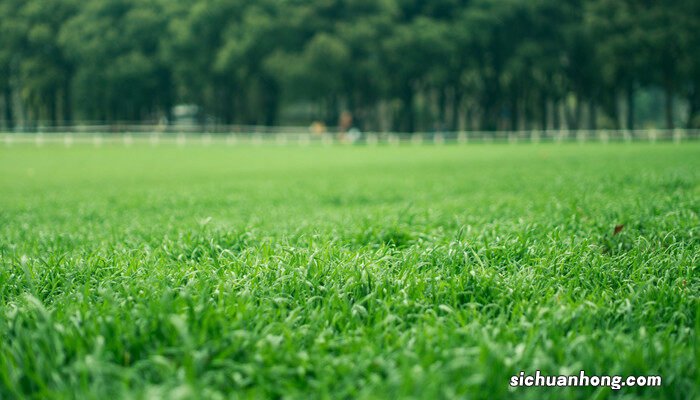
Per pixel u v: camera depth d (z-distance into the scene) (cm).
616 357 324
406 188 1588
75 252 676
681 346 340
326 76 7219
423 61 7475
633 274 486
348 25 7381
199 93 8606
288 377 314
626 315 388
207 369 319
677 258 537
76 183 2177
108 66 7850
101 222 1066
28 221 1087
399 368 306
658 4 6925
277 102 8381
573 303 402
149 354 330
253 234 723
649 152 3434
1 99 10650
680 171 1611
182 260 620
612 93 7519
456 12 7638
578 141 6319
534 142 6456
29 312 396
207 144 5966
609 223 735
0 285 504
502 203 1062
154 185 2014
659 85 7606
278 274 473
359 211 1054
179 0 7912
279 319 395
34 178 2455
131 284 452
